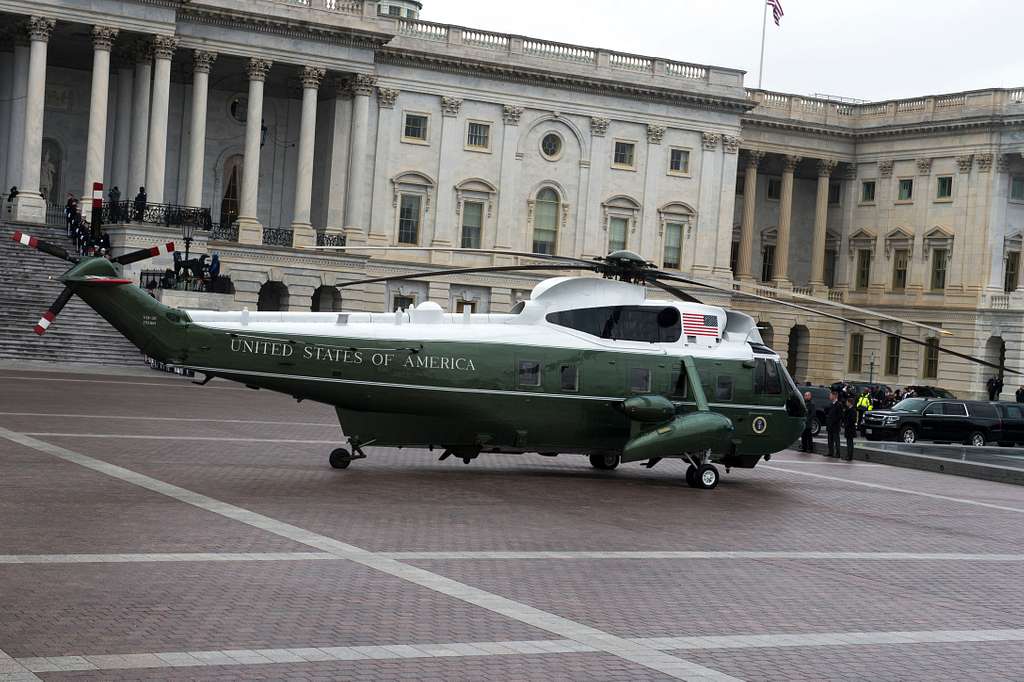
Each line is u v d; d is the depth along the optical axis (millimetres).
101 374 55594
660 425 31422
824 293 97312
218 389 54281
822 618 18000
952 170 91375
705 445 31422
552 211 86500
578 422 31344
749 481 34781
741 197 97625
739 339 33844
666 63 88375
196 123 73688
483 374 30312
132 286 27375
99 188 27312
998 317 88062
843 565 22438
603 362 31594
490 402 30406
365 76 78188
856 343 97500
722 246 90875
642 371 31938
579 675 14188
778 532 25703
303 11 76000
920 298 92812
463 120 83188
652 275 32562
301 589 17328
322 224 81562
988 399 88688
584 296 32094
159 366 59906
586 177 86812
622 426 31875
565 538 22875
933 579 21766
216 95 80750
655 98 87938
